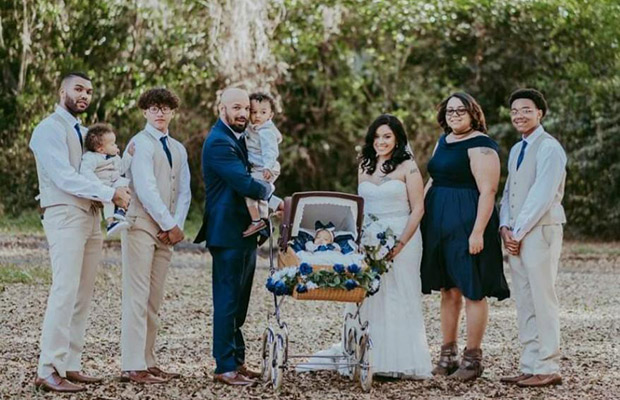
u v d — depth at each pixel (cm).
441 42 2384
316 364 738
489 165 743
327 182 2516
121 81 2236
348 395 684
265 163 746
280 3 2189
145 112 724
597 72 2262
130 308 705
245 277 731
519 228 726
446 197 753
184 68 2205
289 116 2466
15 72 2245
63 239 671
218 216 708
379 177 754
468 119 755
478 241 736
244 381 705
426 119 2395
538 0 2252
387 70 2406
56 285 672
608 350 891
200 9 2148
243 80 2092
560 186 734
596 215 2248
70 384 673
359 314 729
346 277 672
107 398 653
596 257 1880
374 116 2420
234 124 718
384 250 717
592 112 2177
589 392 704
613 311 1170
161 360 808
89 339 898
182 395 669
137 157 705
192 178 2408
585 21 2252
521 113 739
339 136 2473
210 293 1267
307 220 721
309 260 677
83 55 2205
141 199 699
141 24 2153
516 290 746
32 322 985
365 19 2338
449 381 737
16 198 2236
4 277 1288
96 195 664
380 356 735
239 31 2072
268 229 712
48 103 2177
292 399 666
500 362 832
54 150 669
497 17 2281
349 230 713
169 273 1466
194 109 2297
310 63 2394
